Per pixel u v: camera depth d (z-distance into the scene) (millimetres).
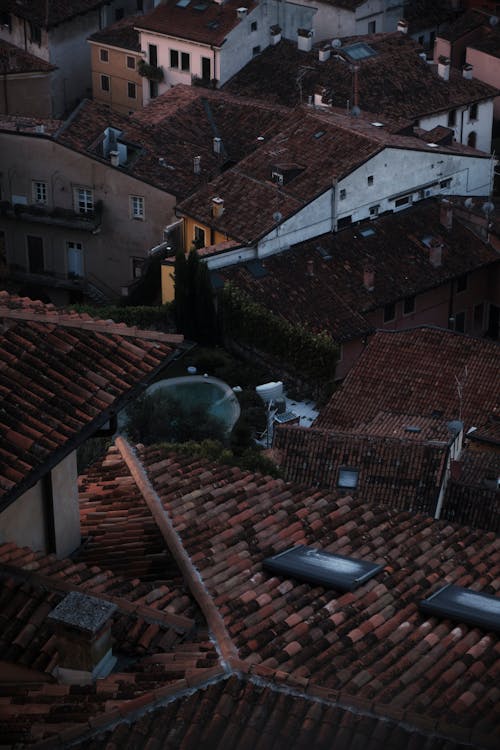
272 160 82812
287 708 17031
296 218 78500
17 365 22500
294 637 18969
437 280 80125
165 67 107812
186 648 18906
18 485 20500
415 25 118688
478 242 83500
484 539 23828
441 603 20172
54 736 16875
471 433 56250
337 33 116000
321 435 47562
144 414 60062
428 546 23172
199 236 82188
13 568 20562
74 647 18484
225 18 104312
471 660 18641
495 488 48094
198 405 63156
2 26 114250
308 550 22141
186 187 86812
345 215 81125
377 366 62719
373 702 16969
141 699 17156
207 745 16578
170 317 76750
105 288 90875
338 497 24625
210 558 21469
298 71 101500
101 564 22359
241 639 18891
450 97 99875
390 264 79812
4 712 17703
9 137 88812
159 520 22953
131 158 88938
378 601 20250
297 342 70562
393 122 89812
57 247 91062
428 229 83125
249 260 77250
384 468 46344
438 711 17266
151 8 118125
